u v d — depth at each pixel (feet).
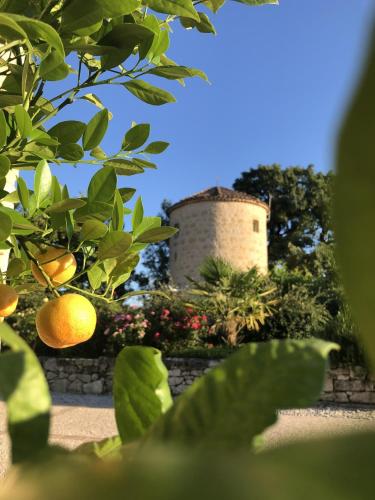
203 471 0.47
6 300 3.69
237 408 0.91
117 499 0.47
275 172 109.09
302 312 35.12
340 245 0.39
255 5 6.17
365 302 0.40
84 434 18.40
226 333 35.01
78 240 4.66
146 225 5.21
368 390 25.03
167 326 33.68
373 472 0.48
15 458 0.84
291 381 0.90
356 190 0.36
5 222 3.75
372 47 0.33
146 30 5.08
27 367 0.87
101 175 4.64
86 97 6.61
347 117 0.34
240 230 78.54
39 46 5.02
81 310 3.65
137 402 1.50
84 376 31.99
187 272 78.38
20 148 4.75
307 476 0.48
